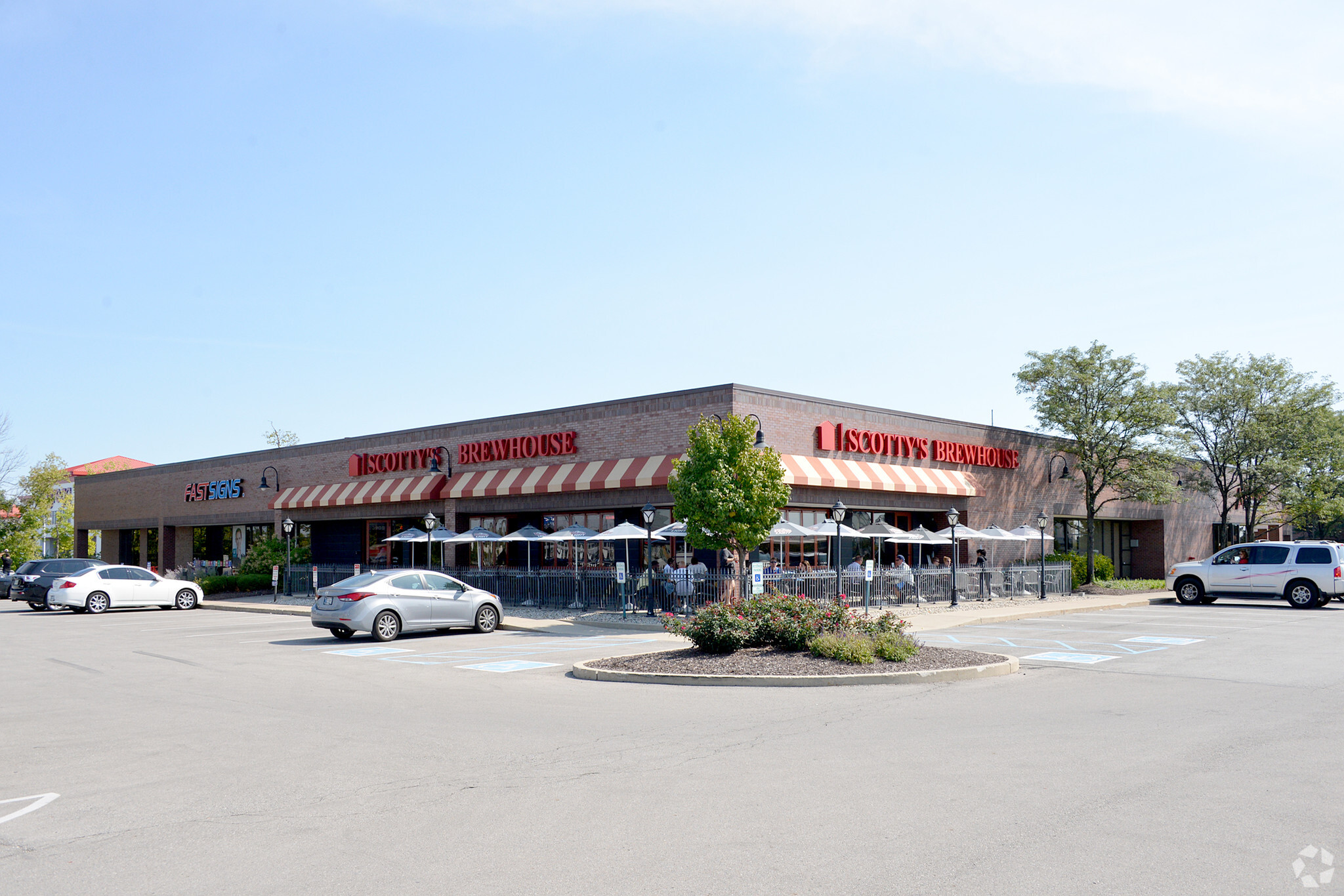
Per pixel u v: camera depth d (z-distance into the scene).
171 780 7.87
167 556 49.84
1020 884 5.28
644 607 26.45
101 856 5.98
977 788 7.32
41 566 33.09
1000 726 9.95
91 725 10.34
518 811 6.88
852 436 30.58
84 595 30.95
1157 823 6.39
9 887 5.46
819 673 13.55
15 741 9.49
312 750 8.97
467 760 8.52
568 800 7.15
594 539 29.11
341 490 38.78
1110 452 36.47
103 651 18.56
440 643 20.12
